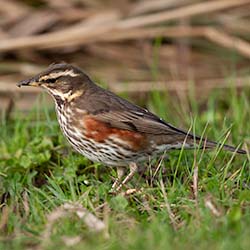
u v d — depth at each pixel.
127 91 18.97
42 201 12.20
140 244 9.95
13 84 19.09
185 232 10.52
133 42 21.84
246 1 20.02
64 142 14.60
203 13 20.12
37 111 15.80
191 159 13.52
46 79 13.51
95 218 11.07
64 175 13.05
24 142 14.99
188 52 21.58
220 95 18.84
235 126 15.13
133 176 13.24
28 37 20.45
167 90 18.48
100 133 13.05
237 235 10.23
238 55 21.11
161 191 12.14
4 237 10.92
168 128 13.20
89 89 13.49
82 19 21.28
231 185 12.15
